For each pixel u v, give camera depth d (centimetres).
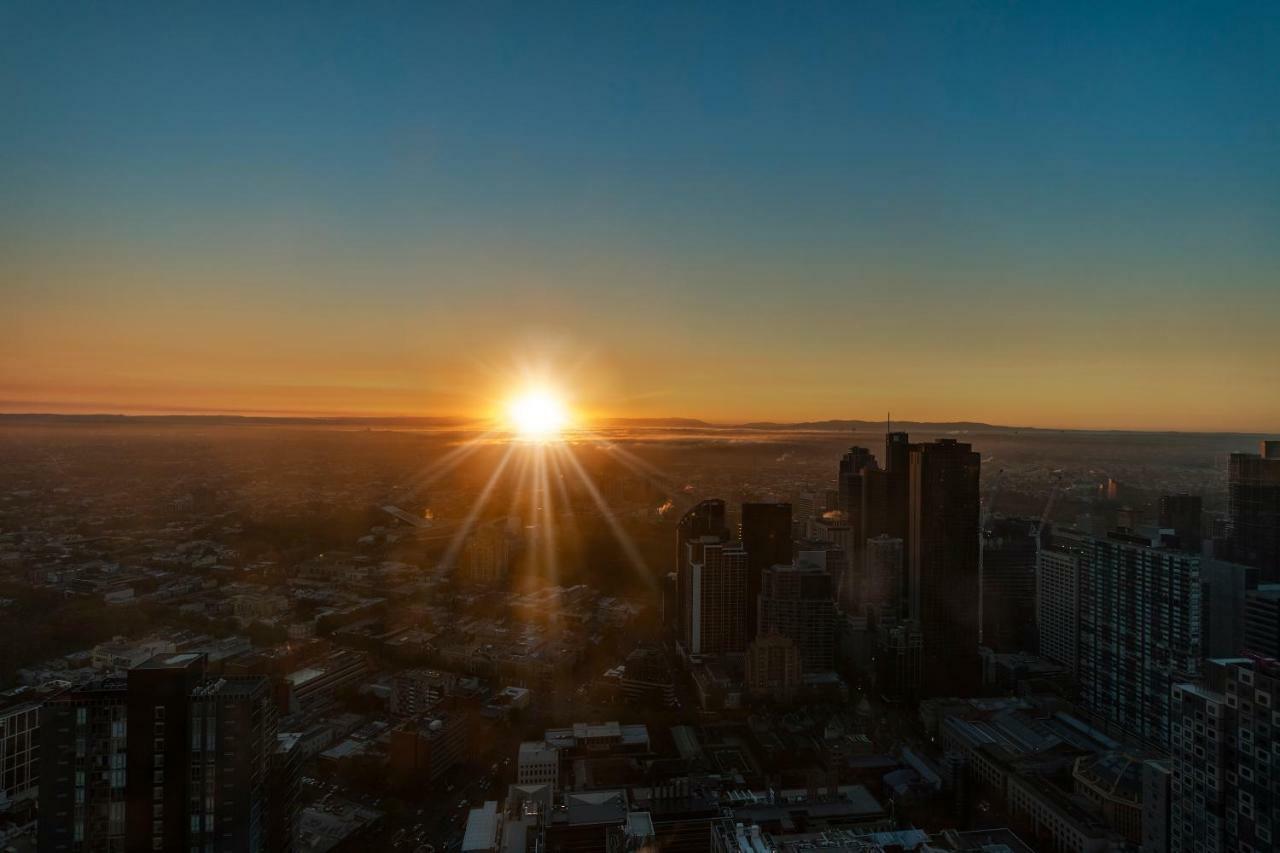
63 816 11519
